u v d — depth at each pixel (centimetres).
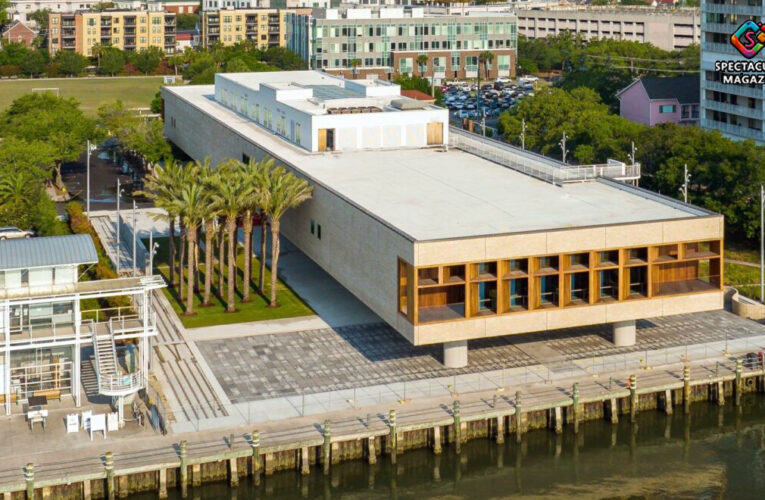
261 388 10244
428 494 9006
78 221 15800
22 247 10075
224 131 16738
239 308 12425
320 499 8900
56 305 9906
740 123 19738
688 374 10294
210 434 9269
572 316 10569
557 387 10200
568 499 8925
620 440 9900
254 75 19512
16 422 9500
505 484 9175
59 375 10038
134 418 9606
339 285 13300
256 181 12150
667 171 16075
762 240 12588
